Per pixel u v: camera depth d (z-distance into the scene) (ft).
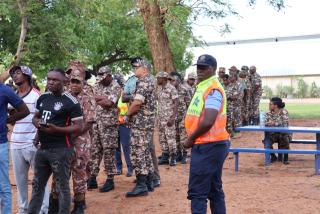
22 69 19.43
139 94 23.38
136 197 24.07
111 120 24.99
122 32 75.10
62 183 17.97
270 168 32.45
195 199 16.87
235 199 23.24
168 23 53.26
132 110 23.53
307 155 38.19
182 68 80.64
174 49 70.33
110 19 72.23
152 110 23.95
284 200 22.89
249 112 54.08
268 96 136.77
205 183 16.83
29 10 52.21
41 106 18.24
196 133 16.48
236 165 31.09
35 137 18.83
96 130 25.38
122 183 27.66
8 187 18.07
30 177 29.53
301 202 22.49
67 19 62.39
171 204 22.71
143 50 76.89
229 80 46.80
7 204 17.99
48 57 61.82
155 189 25.76
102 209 22.21
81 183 20.81
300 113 75.77
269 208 21.65
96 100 24.47
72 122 18.08
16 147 19.47
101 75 24.93
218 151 16.83
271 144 34.22
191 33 53.78
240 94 48.67
